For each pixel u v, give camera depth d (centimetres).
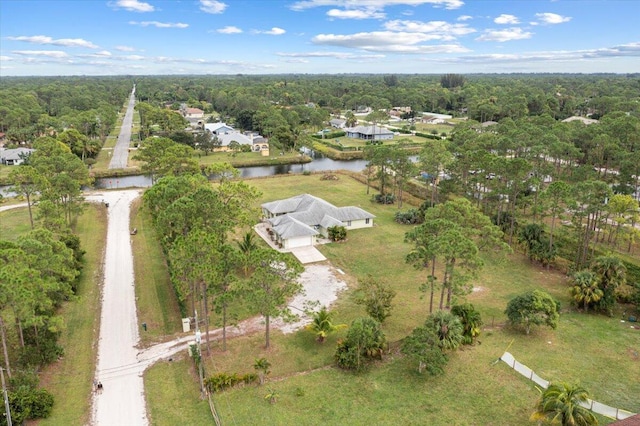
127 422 3331
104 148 15062
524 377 3806
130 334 4522
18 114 16688
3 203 8850
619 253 6147
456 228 4556
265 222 7975
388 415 3366
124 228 7588
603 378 3816
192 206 4834
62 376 3844
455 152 9362
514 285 5675
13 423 3188
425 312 4972
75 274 4634
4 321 3541
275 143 14125
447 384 3719
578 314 4966
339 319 4809
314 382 3762
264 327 4691
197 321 4369
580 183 5678
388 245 6944
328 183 10856
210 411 3431
